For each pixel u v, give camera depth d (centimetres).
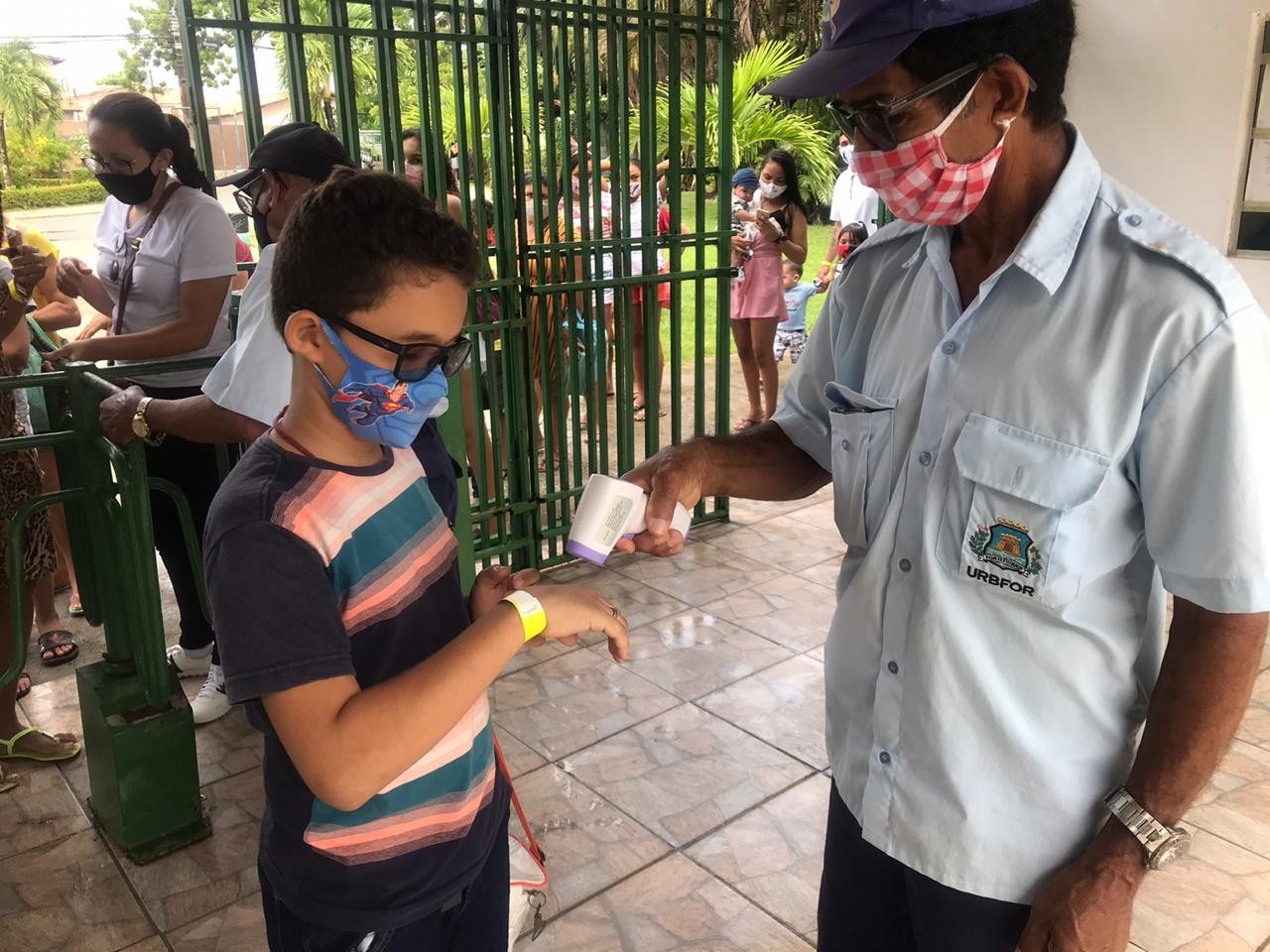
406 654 119
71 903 237
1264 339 101
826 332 150
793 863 249
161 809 254
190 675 338
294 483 108
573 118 427
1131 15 379
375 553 114
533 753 295
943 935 126
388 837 120
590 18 384
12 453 276
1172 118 379
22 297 296
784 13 1573
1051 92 109
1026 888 119
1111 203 111
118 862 251
